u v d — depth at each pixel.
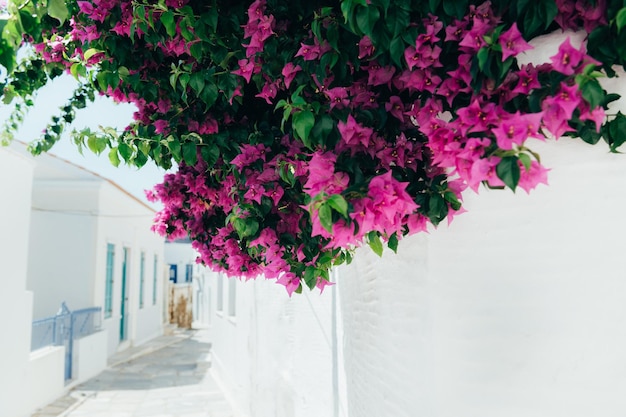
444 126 1.46
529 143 1.63
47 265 13.52
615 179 1.57
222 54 2.09
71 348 11.40
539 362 1.61
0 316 7.49
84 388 11.10
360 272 2.88
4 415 7.58
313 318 4.93
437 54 1.55
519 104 1.49
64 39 2.72
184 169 3.50
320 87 1.79
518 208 1.66
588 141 1.51
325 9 1.67
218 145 2.49
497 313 1.67
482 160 1.37
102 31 2.27
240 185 2.33
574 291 1.59
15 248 7.98
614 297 1.56
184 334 23.77
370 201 1.46
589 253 1.58
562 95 1.36
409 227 1.70
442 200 1.66
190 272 33.66
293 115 1.66
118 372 13.28
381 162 1.75
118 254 16.34
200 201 3.47
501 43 1.38
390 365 2.25
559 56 1.36
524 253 1.65
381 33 1.54
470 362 1.69
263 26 1.90
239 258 3.14
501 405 1.64
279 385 6.22
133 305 18.45
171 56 2.48
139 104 2.87
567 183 1.61
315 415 4.77
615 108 1.52
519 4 1.43
